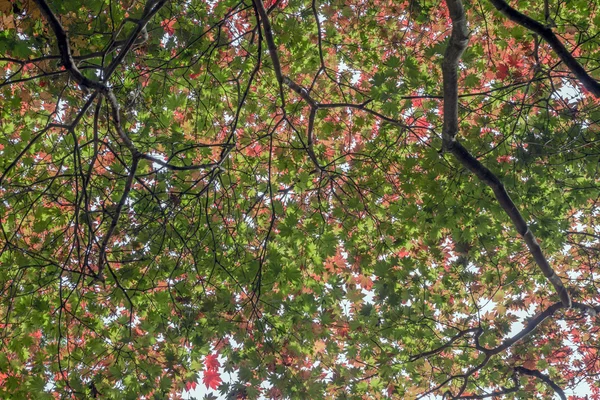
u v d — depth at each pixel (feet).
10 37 16.02
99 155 20.13
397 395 21.56
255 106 21.94
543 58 21.26
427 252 21.62
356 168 21.70
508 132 21.26
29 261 18.26
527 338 25.81
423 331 21.29
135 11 19.10
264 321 17.47
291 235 18.98
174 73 20.72
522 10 20.74
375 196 21.58
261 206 20.65
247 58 20.88
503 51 21.83
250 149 22.30
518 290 25.22
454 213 20.15
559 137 21.12
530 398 24.08
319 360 19.40
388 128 21.29
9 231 18.74
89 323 18.57
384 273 19.24
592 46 20.27
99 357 17.71
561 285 20.77
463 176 20.79
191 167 13.89
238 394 17.60
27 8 15.05
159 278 19.11
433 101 21.24
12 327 17.46
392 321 20.08
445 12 21.44
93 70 18.34
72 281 17.51
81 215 18.02
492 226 21.44
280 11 20.22
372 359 20.68
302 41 21.02
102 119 19.33
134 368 18.11
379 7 21.39
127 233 18.07
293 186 19.45
